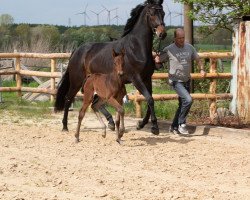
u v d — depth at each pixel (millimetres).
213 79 13781
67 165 9070
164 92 18062
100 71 11828
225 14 14031
